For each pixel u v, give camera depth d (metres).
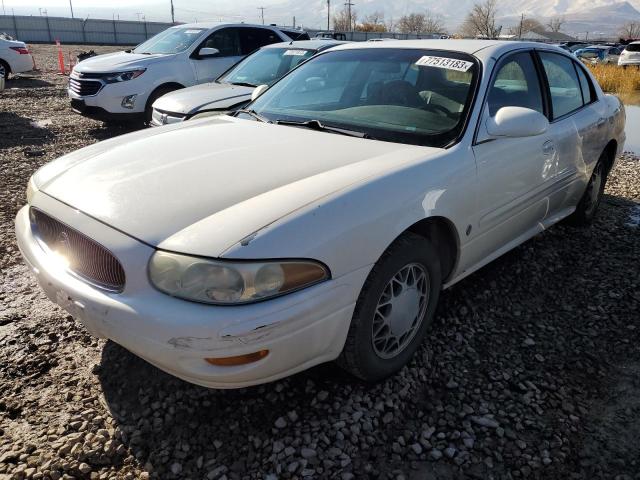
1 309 3.17
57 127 8.94
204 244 1.93
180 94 6.71
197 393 2.50
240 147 2.74
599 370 2.75
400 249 2.40
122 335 2.03
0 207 4.88
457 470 2.14
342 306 2.16
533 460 2.19
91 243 2.16
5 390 2.49
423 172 2.51
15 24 47.47
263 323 1.91
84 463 2.11
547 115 3.56
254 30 9.20
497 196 2.98
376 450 2.22
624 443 2.28
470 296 3.43
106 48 37.62
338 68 3.58
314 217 2.07
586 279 3.71
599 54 35.12
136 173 2.46
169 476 2.08
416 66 3.27
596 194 4.59
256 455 2.18
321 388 2.55
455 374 2.69
